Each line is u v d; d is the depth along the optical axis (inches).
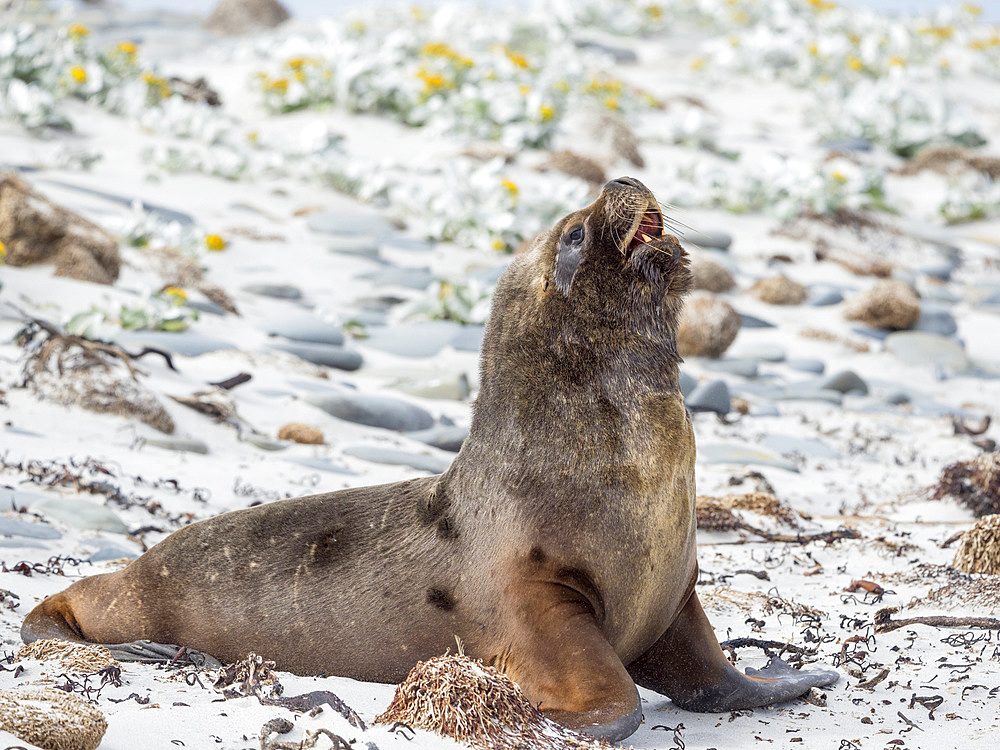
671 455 511.5
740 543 892.6
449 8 3971.5
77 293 1409.9
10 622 587.5
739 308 1980.8
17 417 1019.3
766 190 2491.4
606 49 4040.4
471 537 517.7
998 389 1720.0
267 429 1155.3
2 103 2304.4
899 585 764.6
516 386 526.6
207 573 563.5
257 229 1984.5
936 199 2817.4
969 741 480.7
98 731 394.0
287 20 4776.1
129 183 2092.8
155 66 2778.1
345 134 2645.2
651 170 2664.9
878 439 1387.8
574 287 524.7
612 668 479.8
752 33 4111.7
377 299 1742.1
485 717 438.0
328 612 537.6
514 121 2716.5
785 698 539.2
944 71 4003.4
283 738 426.0
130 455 989.2
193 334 1401.3
